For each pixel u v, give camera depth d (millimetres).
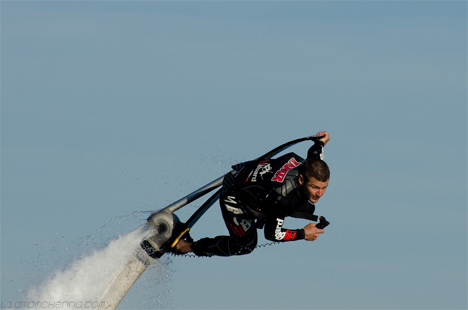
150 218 29531
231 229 27203
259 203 24328
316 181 22844
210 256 28938
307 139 27500
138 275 29781
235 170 26703
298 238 24984
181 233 29203
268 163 25031
